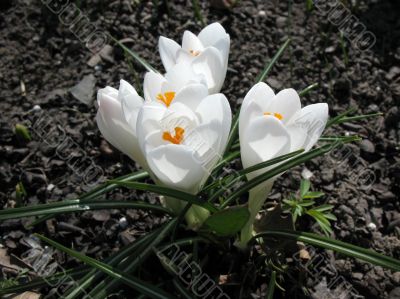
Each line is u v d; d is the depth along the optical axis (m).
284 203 0.30
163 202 0.29
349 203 0.30
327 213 0.29
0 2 0.42
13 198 0.32
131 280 0.22
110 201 0.24
